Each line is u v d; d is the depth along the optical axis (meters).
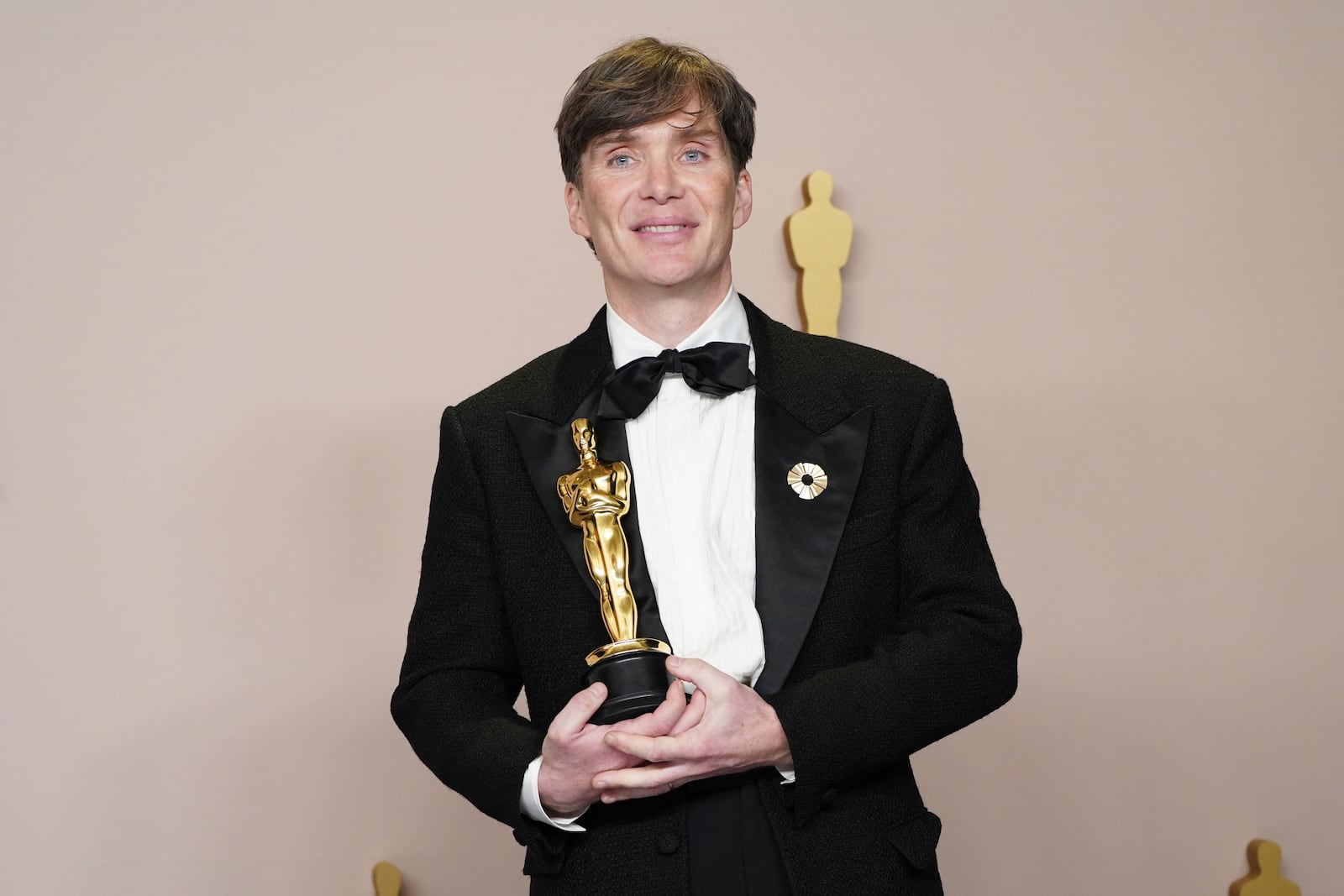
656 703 1.92
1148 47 4.26
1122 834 4.08
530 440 2.18
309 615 3.92
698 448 2.14
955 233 4.16
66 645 3.85
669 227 2.16
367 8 4.05
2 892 3.78
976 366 4.13
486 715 2.15
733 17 4.14
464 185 4.03
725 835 1.98
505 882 3.93
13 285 3.90
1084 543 4.13
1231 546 4.17
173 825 3.85
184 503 3.91
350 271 3.98
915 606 2.12
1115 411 4.17
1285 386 4.22
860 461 2.10
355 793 3.91
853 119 4.15
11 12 3.96
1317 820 4.14
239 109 3.99
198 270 3.95
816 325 3.97
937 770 4.06
